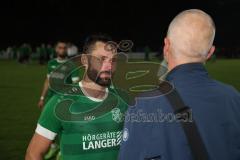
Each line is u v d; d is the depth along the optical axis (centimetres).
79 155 395
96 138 396
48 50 4850
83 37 7469
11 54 6238
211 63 4966
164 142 265
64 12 7406
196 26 278
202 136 266
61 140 403
